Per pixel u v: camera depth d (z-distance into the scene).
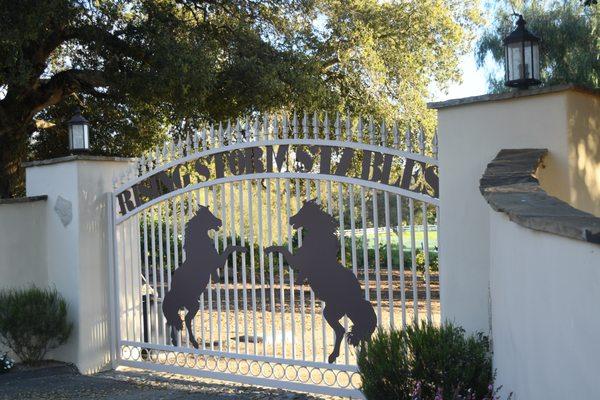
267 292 15.52
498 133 5.55
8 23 13.30
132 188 8.54
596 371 1.85
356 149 6.64
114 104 18.34
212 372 7.68
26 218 8.91
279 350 9.15
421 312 12.44
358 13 18.59
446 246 5.82
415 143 7.05
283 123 7.14
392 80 18.50
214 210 7.73
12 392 7.51
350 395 6.59
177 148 8.08
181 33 16.28
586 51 17.00
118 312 8.68
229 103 17.27
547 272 2.40
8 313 8.25
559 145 5.25
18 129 17.39
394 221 10.12
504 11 18.98
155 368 8.26
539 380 2.55
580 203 5.35
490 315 4.79
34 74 16.67
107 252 8.77
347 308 6.67
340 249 6.77
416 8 19.06
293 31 18.20
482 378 4.52
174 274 8.01
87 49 16.98
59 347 8.73
